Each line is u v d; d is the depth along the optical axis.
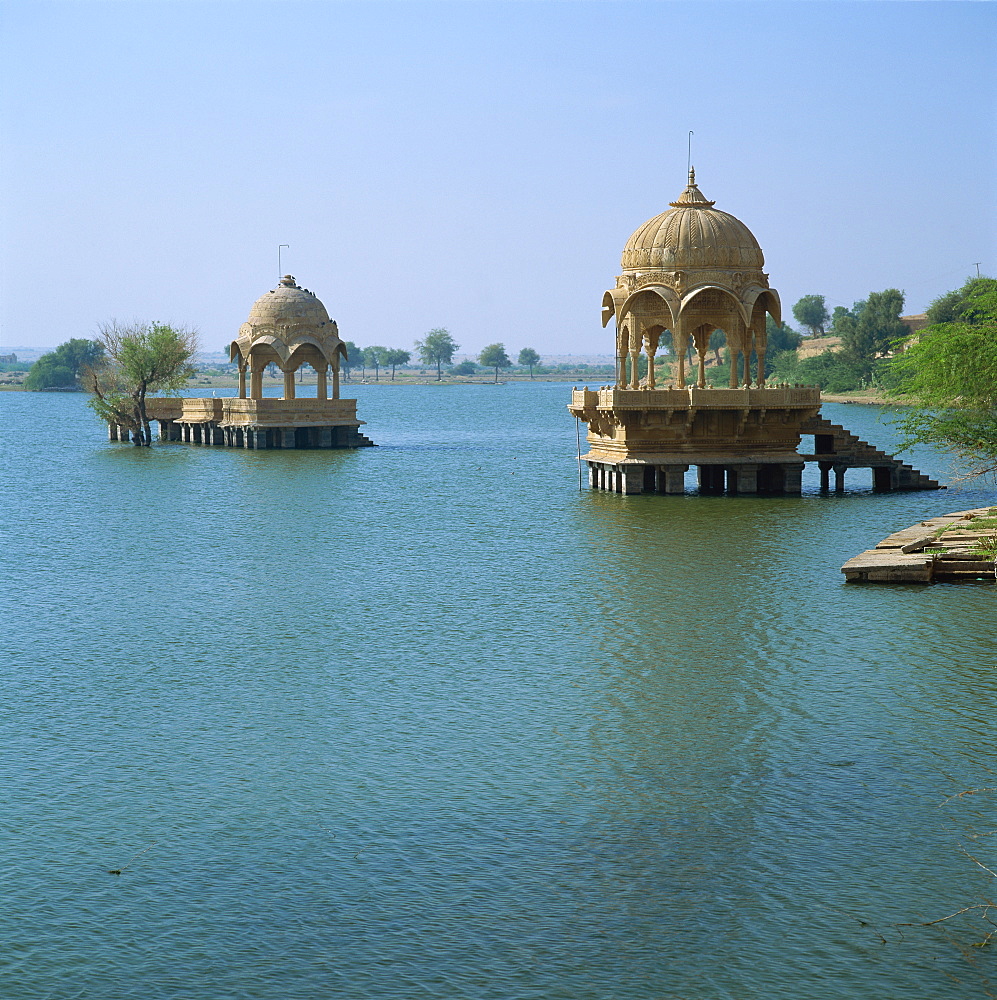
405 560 42.03
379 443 105.44
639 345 58.81
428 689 25.61
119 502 61.34
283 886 16.72
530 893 16.44
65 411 186.62
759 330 59.69
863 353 161.38
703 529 46.75
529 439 112.19
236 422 94.75
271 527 51.41
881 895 16.27
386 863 17.33
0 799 19.80
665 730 22.61
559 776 20.42
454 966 14.80
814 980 14.45
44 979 14.66
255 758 21.56
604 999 14.14
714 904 16.09
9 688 26.05
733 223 58.19
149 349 100.44
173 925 15.79
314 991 14.37
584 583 36.56
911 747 21.44
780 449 57.47
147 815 19.11
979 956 14.86
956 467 56.19
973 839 17.78
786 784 19.89
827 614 31.20
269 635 30.80
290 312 92.94
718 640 29.02
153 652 29.16
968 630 29.20
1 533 50.41
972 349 46.78
